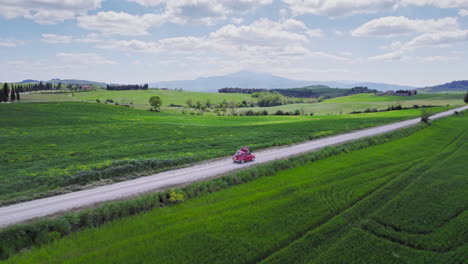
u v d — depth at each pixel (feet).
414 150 144.77
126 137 210.79
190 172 108.37
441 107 438.81
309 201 78.33
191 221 67.62
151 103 492.13
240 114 503.61
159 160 121.39
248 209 73.56
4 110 338.75
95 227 66.39
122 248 56.29
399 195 81.71
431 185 89.61
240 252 55.06
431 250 56.13
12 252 56.44
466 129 216.74
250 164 118.93
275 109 601.62
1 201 78.64
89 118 324.80
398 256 53.72
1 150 154.81
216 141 189.67
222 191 88.84
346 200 78.95
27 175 105.19
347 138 182.09
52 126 256.32
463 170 106.73
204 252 54.95
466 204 75.72
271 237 60.23
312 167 116.57
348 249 55.88
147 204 76.89
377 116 351.46
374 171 106.42
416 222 66.13
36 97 598.34
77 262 51.62
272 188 90.84
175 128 262.47
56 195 84.74
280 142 170.09
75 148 165.78
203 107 606.96
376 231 62.39
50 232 62.54
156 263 51.55
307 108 581.94
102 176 102.27
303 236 60.49
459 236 60.34
